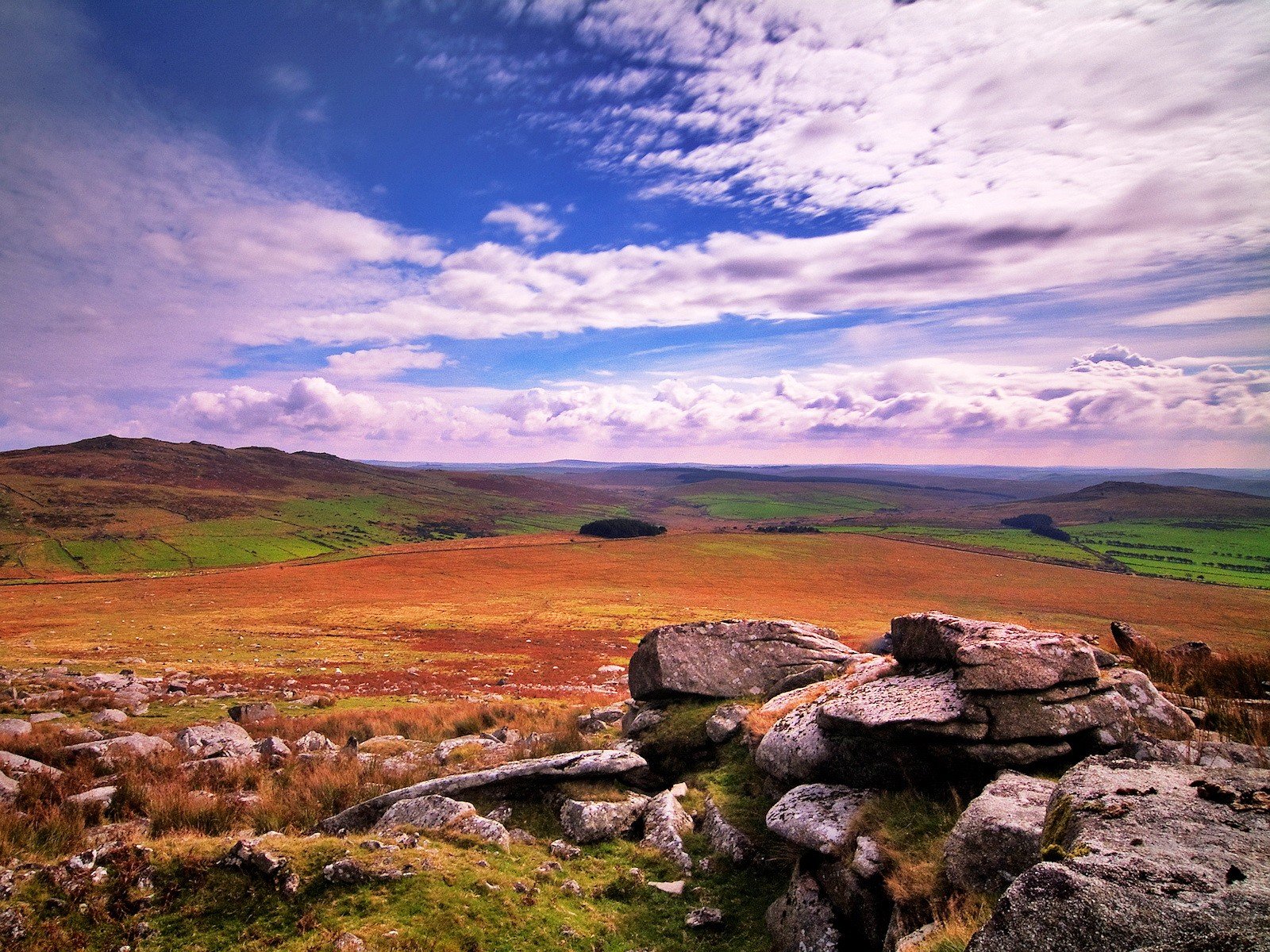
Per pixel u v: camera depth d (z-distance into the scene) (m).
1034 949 4.20
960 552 189.88
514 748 17.52
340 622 81.00
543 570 153.38
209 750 17.31
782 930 8.47
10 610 89.44
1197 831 4.91
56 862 8.54
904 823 8.81
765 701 17.00
